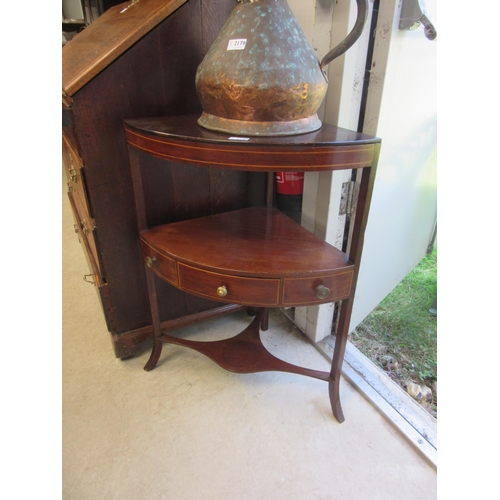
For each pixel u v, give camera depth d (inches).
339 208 42.4
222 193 44.5
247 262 31.9
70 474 34.3
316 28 35.1
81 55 36.2
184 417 39.9
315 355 48.7
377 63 36.2
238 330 52.6
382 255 51.4
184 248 34.3
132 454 36.1
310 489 33.3
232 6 36.6
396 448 37.0
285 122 28.4
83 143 34.9
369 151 27.6
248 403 41.6
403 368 48.1
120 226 40.1
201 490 33.2
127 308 44.6
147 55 34.5
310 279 30.8
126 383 43.9
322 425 39.2
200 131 29.6
